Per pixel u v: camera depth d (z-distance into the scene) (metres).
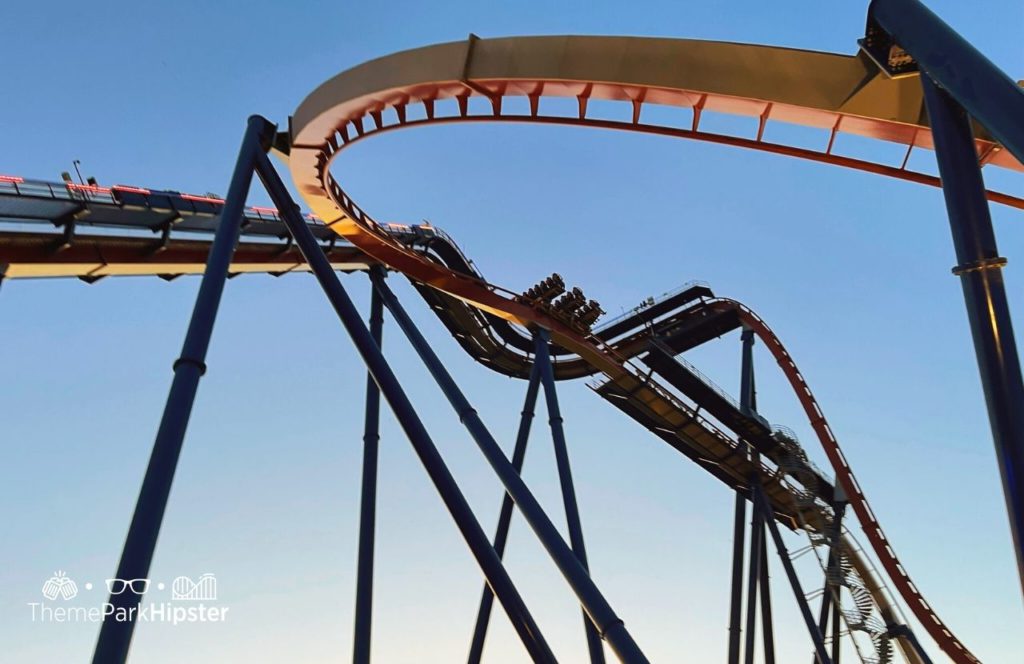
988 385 9.12
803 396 28.62
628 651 13.46
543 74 15.78
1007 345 9.16
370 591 18.86
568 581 14.70
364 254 23.62
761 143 15.79
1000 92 9.19
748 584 26.56
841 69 13.66
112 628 9.64
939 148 10.12
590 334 25.11
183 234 19.33
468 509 14.79
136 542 10.46
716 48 14.52
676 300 30.31
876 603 26.00
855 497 26.92
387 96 17.55
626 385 24.41
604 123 16.77
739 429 26.69
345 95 17.72
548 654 13.73
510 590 14.20
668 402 24.50
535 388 23.45
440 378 18.94
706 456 26.34
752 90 14.34
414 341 20.34
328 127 18.50
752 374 28.81
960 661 26.55
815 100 13.94
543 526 15.51
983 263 9.51
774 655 25.66
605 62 15.32
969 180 9.88
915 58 10.51
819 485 27.84
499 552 22.44
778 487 26.98
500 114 17.28
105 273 18.03
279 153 19.09
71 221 16.17
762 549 26.06
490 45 16.28
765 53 14.16
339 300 16.12
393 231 28.59
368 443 20.22
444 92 17.20
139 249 18.41
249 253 21.41
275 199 16.89
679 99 15.53
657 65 14.94
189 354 12.64
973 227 9.66
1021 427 8.88
